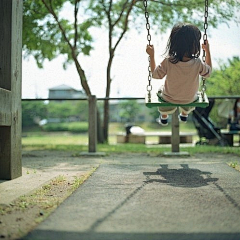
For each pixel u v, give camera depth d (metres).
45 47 10.54
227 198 2.76
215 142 9.42
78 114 31.47
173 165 4.50
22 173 4.21
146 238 1.97
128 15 9.78
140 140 12.04
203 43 3.91
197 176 3.68
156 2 9.78
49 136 19.08
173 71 3.69
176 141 6.51
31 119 28.00
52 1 9.79
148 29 3.98
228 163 4.71
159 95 4.06
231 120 9.87
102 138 11.02
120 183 3.35
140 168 4.26
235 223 2.20
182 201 2.69
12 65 3.71
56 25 10.30
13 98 3.75
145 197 2.81
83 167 4.80
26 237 1.98
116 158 6.10
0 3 3.71
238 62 12.63
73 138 15.99
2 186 3.38
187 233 2.03
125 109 29.86
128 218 2.29
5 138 3.72
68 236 2.00
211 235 2.01
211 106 9.35
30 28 9.73
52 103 30.42
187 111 4.46
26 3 9.64
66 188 3.33
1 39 3.69
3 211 2.53
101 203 2.65
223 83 12.72
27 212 2.51
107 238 1.97
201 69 3.71
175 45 3.64
